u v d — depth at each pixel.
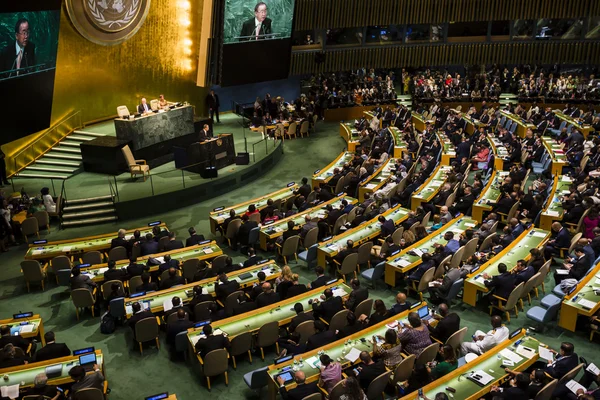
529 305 14.36
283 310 13.12
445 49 37.72
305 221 18.33
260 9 28.48
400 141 27.50
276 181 25.16
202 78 28.98
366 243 16.09
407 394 10.74
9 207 19.44
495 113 30.73
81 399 10.04
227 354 11.68
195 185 22.62
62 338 13.81
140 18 28.00
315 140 31.47
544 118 29.69
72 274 14.56
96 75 27.25
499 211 18.53
